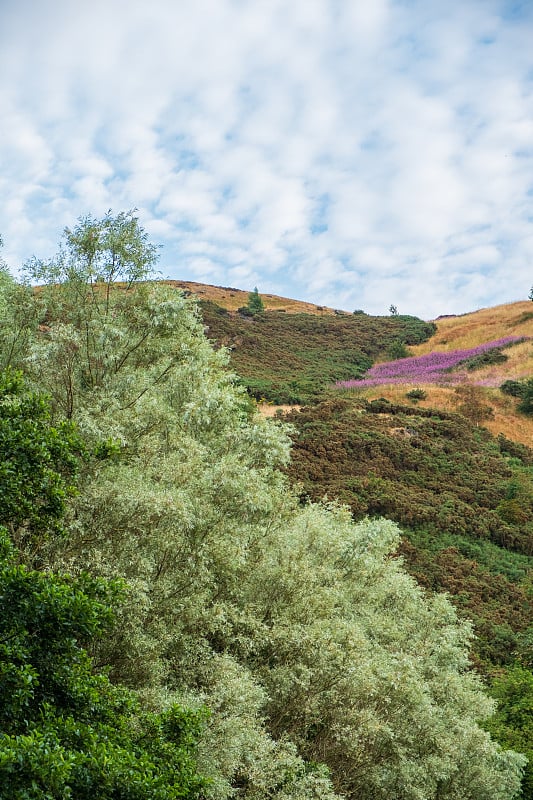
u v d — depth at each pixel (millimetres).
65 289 15844
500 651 23000
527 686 19312
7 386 8414
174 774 6574
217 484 11758
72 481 8672
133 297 16234
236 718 9141
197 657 10570
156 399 13703
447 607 16375
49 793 5062
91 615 6438
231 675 9898
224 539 11391
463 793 13867
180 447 12664
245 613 11820
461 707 14938
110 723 6906
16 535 9219
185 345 16094
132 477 10977
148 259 16016
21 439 7613
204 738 8727
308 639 11523
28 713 6348
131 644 9422
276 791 9930
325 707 11875
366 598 16000
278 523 14188
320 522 14391
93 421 11711
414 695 12422
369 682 11578
